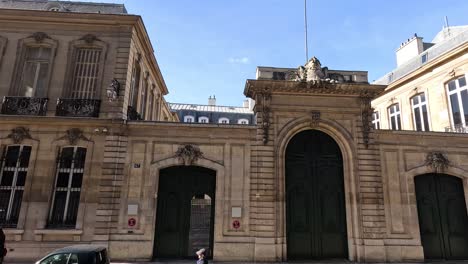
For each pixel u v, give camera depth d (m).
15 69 15.30
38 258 13.01
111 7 17.81
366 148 15.12
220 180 14.44
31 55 15.82
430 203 15.30
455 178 15.75
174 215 14.41
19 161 14.18
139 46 17.59
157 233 14.10
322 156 15.58
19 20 15.73
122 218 13.69
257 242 13.69
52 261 8.04
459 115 19.31
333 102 15.62
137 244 13.49
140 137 14.61
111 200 13.75
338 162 15.56
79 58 15.81
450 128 19.55
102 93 15.11
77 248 8.50
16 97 14.73
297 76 15.66
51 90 15.09
